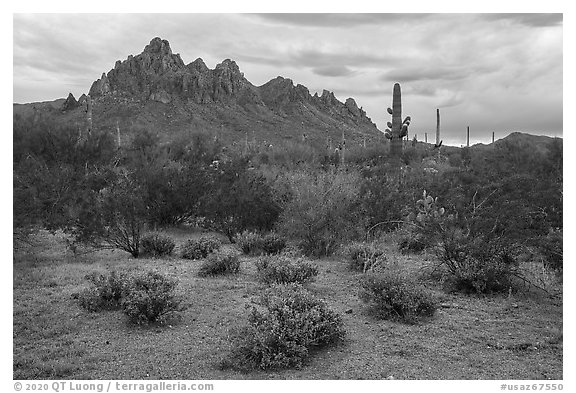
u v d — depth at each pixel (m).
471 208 9.52
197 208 15.30
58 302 7.50
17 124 18.38
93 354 5.58
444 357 5.52
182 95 124.50
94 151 19.66
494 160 25.86
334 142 99.00
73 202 12.01
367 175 19.81
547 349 5.74
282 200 13.88
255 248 11.81
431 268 9.28
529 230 8.26
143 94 119.19
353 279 9.03
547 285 8.12
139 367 5.25
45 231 14.67
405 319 6.64
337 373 5.10
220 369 5.21
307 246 11.52
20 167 13.66
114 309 7.19
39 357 5.48
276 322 5.43
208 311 7.09
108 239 11.46
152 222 15.00
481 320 6.75
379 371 5.15
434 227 8.77
